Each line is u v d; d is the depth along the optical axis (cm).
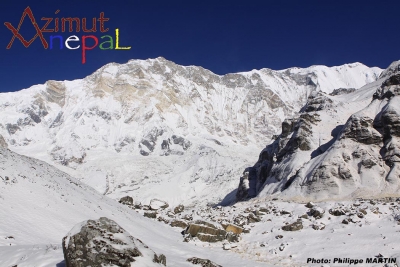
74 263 1684
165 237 3406
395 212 3481
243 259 2862
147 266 1727
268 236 3409
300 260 2775
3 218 2600
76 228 1803
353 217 3431
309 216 3806
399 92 6550
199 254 2912
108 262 1692
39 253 2025
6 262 1952
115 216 3547
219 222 3903
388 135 5884
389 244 2789
